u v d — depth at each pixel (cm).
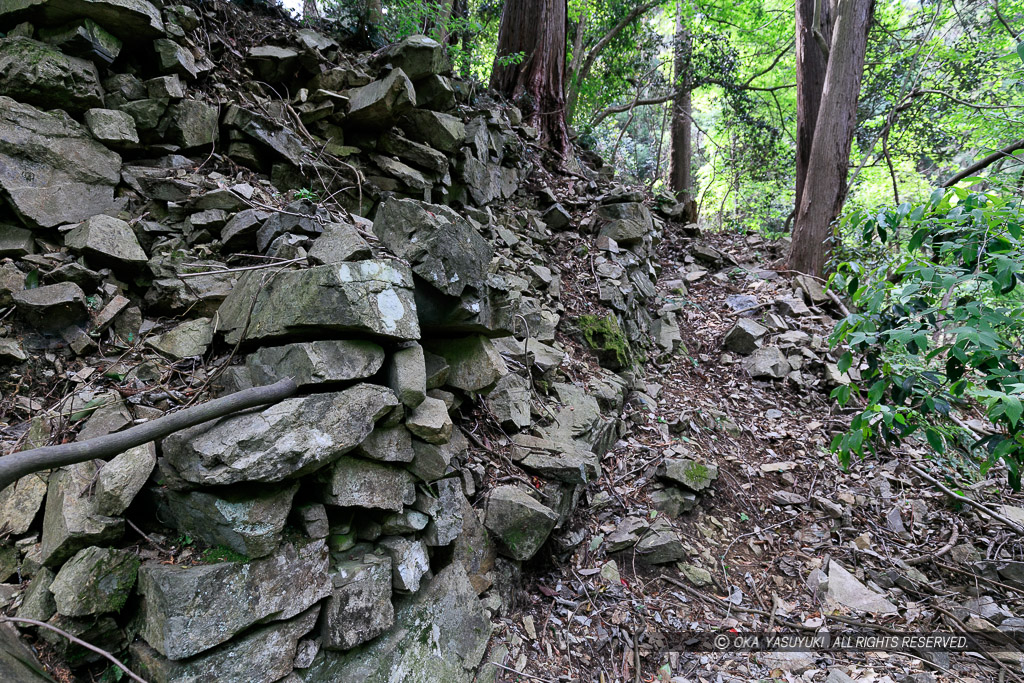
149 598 168
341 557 207
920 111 878
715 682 260
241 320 228
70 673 163
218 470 171
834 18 760
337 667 193
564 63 744
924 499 393
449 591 238
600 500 352
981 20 792
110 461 183
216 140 339
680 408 464
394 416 218
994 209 251
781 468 418
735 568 335
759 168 1187
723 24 1141
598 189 684
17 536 186
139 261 262
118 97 302
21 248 246
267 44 416
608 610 292
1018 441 257
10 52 260
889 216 298
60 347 236
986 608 313
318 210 301
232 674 169
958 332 241
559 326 461
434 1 645
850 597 319
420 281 237
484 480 291
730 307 630
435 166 436
